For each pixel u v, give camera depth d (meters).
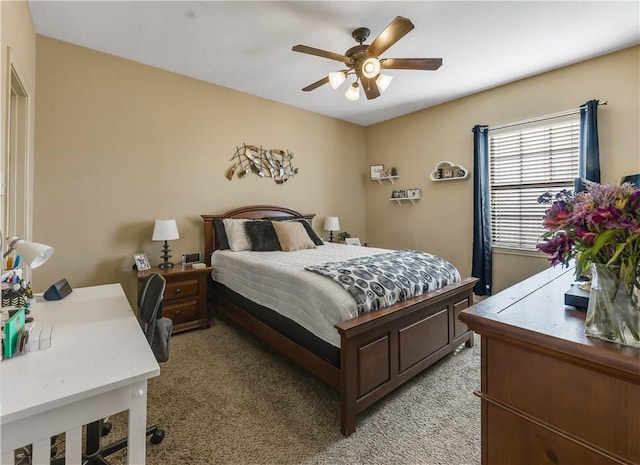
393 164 5.13
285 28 2.63
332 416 1.89
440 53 3.03
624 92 2.97
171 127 3.47
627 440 0.69
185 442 1.66
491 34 2.72
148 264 3.19
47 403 0.86
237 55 3.09
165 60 3.20
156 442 1.65
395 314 1.96
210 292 3.69
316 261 2.77
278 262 2.72
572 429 0.77
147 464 1.51
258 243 3.46
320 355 1.97
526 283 1.39
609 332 0.75
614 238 0.73
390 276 2.24
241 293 2.93
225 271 3.25
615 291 0.75
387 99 4.28
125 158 3.19
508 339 0.86
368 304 1.94
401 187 5.02
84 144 2.96
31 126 2.54
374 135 5.43
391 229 5.20
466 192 4.23
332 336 1.86
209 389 2.15
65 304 1.74
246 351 2.74
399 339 2.06
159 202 3.41
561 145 3.43
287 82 3.75
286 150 4.50
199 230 3.71
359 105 4.52
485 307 1.03
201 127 3.69
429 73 3.48
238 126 4.01
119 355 1.13
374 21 2.53
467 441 1.69
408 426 1.81
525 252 3.73
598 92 3.11
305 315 2.09
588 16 2.47
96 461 1.46
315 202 4.88
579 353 0.73
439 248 4.56
